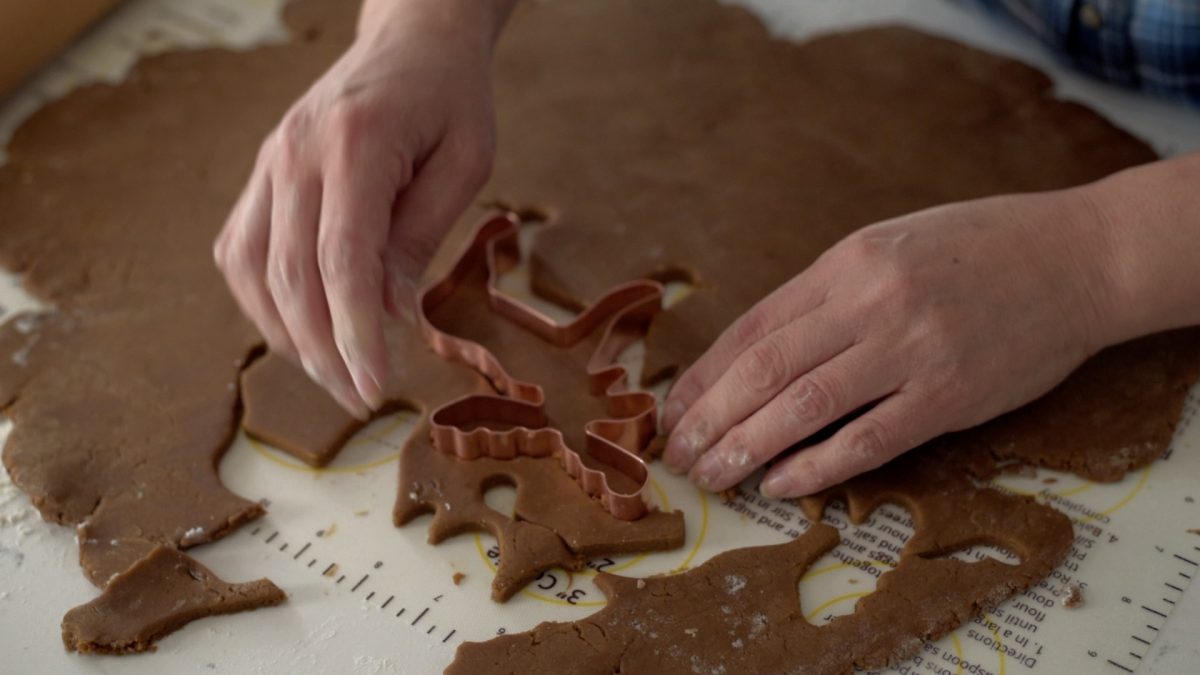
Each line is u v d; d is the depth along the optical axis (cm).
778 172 69
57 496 58
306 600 56
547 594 56
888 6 78
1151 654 53
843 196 68
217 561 57
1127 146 69
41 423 60
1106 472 58
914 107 72
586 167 70
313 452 59
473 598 56
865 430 56
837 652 53
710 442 58
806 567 56
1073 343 57
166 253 67
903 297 56
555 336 62
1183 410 60
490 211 68
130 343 63
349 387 58
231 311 64
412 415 61
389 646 54
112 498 58
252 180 60
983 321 56
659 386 62
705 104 73
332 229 56
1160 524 57
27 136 72
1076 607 55
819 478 57
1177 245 57
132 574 56
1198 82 69
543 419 60
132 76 75
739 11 77
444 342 62
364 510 58
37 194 69
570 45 76
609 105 73
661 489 58
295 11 79
